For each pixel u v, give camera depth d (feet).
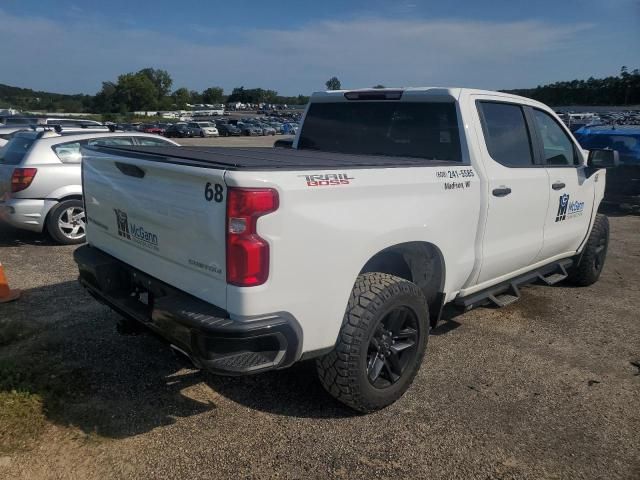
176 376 12.25
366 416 10.93
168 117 316.81
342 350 9.92
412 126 13.71
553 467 9.61
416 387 12.20
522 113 14.78
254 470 9.19
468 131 12.67
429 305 12.57
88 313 15.81
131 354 13.23
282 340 8.84
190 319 8.59
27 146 24.25
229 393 11.61
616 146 36.81
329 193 9.14
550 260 17.04
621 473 9.50
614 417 11.27
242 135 195.00
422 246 11.60
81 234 25.17
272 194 8.35
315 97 16.11
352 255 9.61
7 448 9.41
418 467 9.45
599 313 17.44
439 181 11.44
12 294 16.90
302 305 9.04
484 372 13.06
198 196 8.84
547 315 17.13
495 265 13.78
